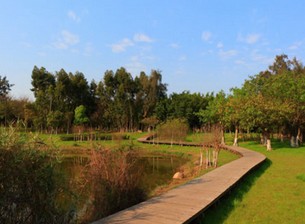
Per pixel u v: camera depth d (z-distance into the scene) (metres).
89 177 7.51
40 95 42.88
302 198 9.17
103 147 8.53
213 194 8.34
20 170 4.58
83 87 51.50
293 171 14.49
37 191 4.82
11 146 4.54
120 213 6.43
